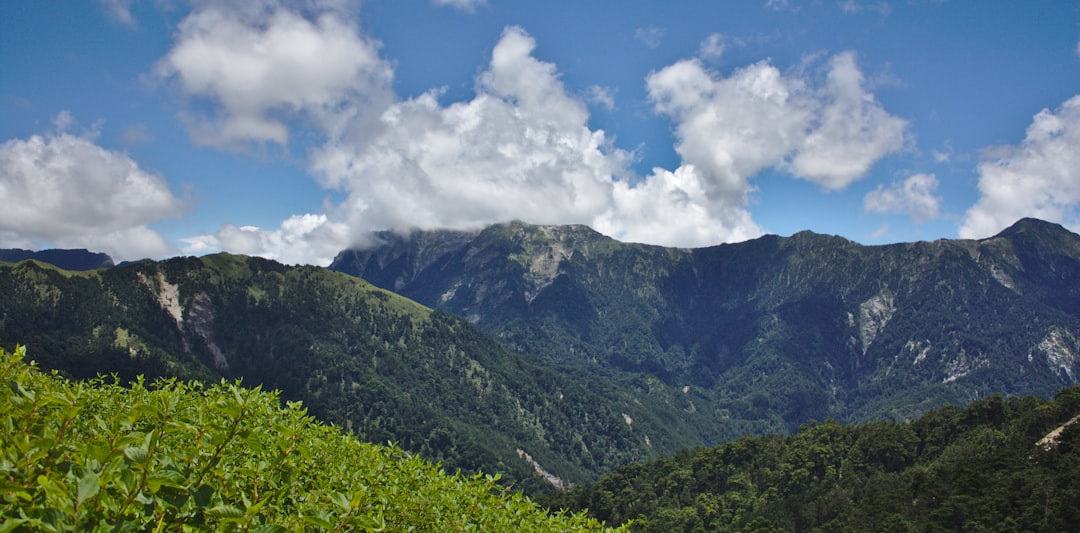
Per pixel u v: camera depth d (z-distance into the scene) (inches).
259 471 378.9
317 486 507.8
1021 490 4074.8
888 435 6240.2
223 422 402.9
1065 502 3683.6
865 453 6171.3
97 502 235.9
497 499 636.1
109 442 315.6
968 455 5231.3
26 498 243.6
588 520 669.9
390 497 507.8
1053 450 4569.4
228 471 371.9
